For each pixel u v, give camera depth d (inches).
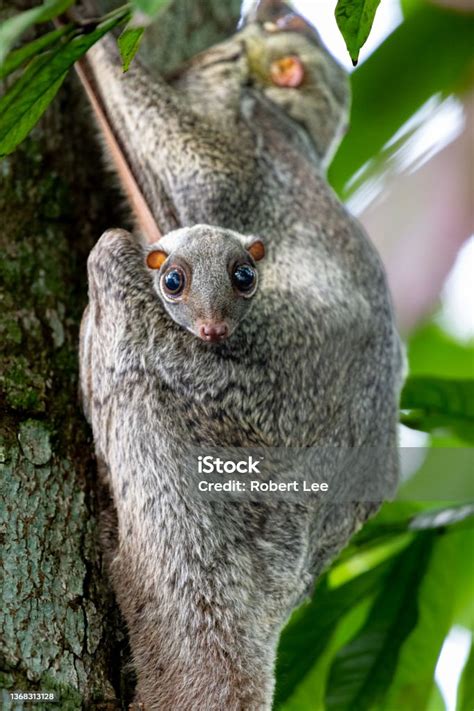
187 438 204.7
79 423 213.5
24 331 216.2
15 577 179.6
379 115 273.9
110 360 208.8
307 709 252.7
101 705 178.1
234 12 321.7
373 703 244.5
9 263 225.3
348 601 255.3
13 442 197.2
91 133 265.4
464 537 273.7
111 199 258.5
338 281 235.3
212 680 197.5
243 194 253.1
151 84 262.4
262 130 269.1
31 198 239.8
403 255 242.1
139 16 162.7
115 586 201.2
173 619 199.0
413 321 244.4
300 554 210.7
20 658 171.5
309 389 217.6
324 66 293.4
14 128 181.3
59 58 173.8
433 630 258.1
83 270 238.5
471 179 237.9
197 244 207.5
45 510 192.1
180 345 207.9
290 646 249.9
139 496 201.9
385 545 269.3
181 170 254.5
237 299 204.7
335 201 254.4
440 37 261.4
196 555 200.8
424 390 260.4
